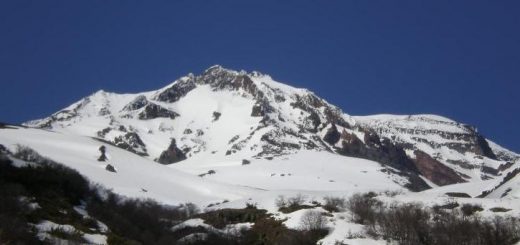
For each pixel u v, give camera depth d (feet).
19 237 299.79
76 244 311.27
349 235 424.46
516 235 414.82
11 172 398.21
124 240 341.82
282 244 425.69
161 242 392.06
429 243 417.28
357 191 587.27
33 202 355.36
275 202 525.75
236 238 442.91
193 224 469.16
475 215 458.09
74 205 391.04
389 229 424.46
